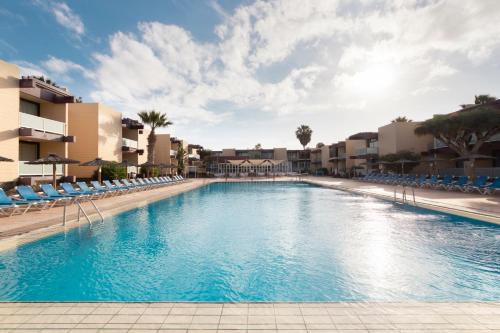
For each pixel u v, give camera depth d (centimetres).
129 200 1552
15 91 1429
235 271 572
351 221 1061
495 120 1788
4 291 479
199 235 859
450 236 823
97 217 1061
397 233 867
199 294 470
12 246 684
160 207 1451
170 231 909
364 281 521
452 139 2141
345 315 329
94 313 332
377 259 638
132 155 3167
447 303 357
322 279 530
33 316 325
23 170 1533
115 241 785
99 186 1688
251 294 471
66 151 1839
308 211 1312
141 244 759
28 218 962
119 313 332
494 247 714
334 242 777
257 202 1678
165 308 344
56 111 1841
